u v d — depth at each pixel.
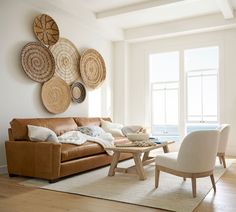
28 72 4.70
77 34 5.96
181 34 6.64
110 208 2.63
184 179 3.63
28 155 3.76
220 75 6.27
